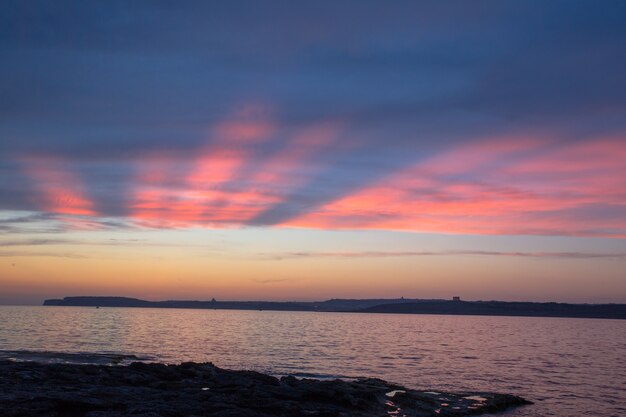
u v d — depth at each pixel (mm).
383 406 32188
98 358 55312
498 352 80250
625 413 34625
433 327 184875
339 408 30812
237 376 37875
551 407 35969
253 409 28531
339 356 68062
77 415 25094
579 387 45469
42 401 25844
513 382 47656
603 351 86062
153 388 34344
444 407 33281
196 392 32375
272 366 55188
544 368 59312
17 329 109688
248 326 156375
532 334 143000
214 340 92062
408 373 52344
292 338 102500
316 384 35469
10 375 34688
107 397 28859
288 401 30062
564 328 198000
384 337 114688
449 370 55531
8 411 23875
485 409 33625
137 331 114438
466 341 106125
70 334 97875
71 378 35219
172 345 79188
